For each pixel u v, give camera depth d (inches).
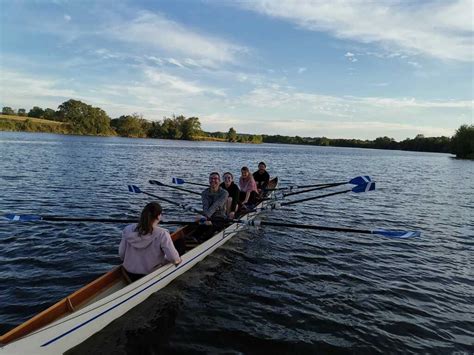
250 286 297.0
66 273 304.8
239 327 235.8
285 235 448.1
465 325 250.4
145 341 216.7
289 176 1206.9
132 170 1069.8
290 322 244.4
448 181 1213.7
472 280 330.0
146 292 257.3
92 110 4729.3
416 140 6043.3
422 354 215.3
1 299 257.3
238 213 448.8
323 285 305.4
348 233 470.0
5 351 172.1
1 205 532.1
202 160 1670.8
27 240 378.6
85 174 910.4
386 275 333.1
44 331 187.8
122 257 253.9
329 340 225.6
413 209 665.6
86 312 209.5
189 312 251.1
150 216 240.2
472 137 3324.3
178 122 5615.2
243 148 3806.6
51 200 582.6
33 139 2618.1
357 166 1838.1
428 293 298.7
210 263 342.6
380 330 239.0
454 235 486.3
